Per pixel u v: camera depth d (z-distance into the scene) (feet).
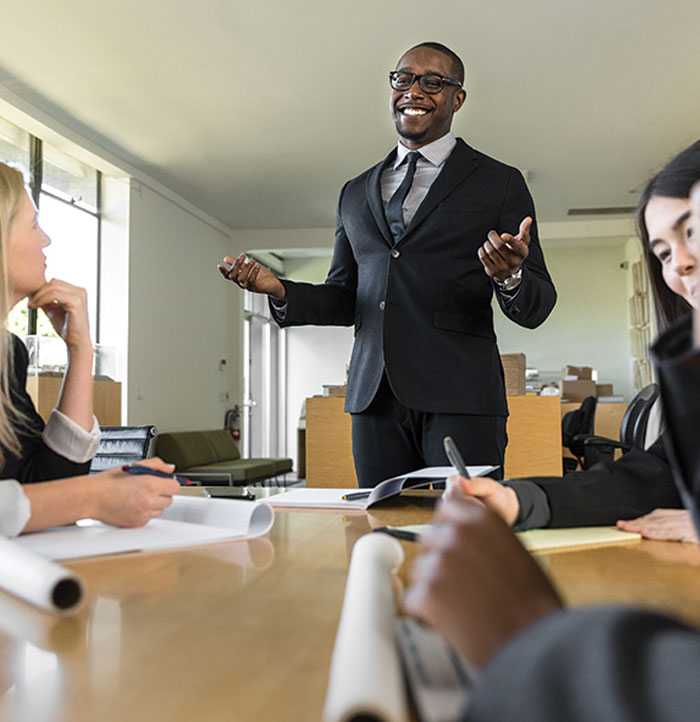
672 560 2.24
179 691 1.10
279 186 25.86
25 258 3.67
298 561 2.22
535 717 0.56
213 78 17.35
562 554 2.36
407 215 6.28
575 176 25.40
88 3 14.06
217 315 30.50
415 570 0.91
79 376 3.79
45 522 2.55
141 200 24.03
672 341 0.87
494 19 14.83
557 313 38.14
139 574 2.04
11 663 1.25
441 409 5.78
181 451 24.29
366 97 18.57
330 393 16.66
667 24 15.17
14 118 18.49
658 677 0.54
